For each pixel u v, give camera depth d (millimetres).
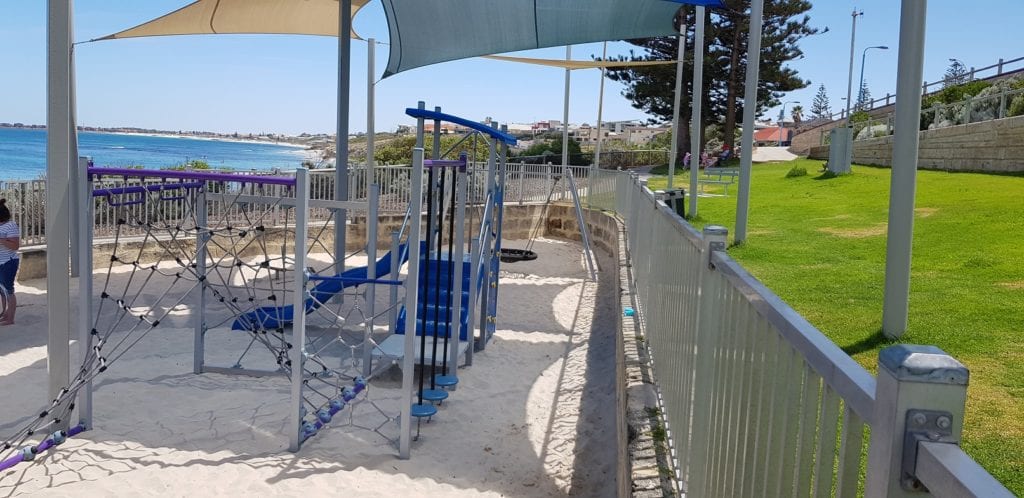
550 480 5238
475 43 10594
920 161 22109
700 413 2928
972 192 13445
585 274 14719
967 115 20750
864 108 42906
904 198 5418
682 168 39312
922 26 5375
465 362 8102
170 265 13117
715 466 2566
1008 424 3822
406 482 5090
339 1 11133
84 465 5109
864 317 6148
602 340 9250
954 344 5195
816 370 1510
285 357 6977
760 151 50625
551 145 42688
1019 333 5359
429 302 8789
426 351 7586
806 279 7848
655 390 4605
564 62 16172
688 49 38719
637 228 8977
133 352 8031
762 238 11180
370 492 4891
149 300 10617
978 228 9750
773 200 17594
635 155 44438
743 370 2195
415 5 9797
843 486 1332
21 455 5152
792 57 38969
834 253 9484
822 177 21969
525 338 9328
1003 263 7695
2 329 8734
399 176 16922
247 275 12836
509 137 9328
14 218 11586
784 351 1804
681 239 3895
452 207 7078
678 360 3705
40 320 9211
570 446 5844
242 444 5629
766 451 1873
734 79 38969
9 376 7020
